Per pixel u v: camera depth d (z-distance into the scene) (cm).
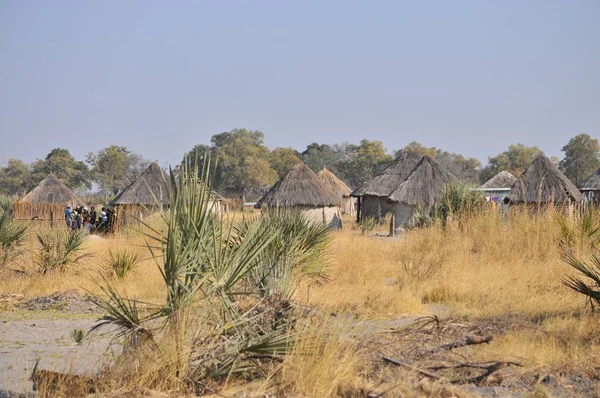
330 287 2023
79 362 1195
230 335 1095
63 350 1326
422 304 1862
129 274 2339
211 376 1037
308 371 988
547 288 1891
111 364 1130
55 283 2278
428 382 991
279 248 1680
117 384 1005
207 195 1143
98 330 1540
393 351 1171
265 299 1192
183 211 1114
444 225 3117
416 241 2930
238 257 1145
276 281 1348
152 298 1933
